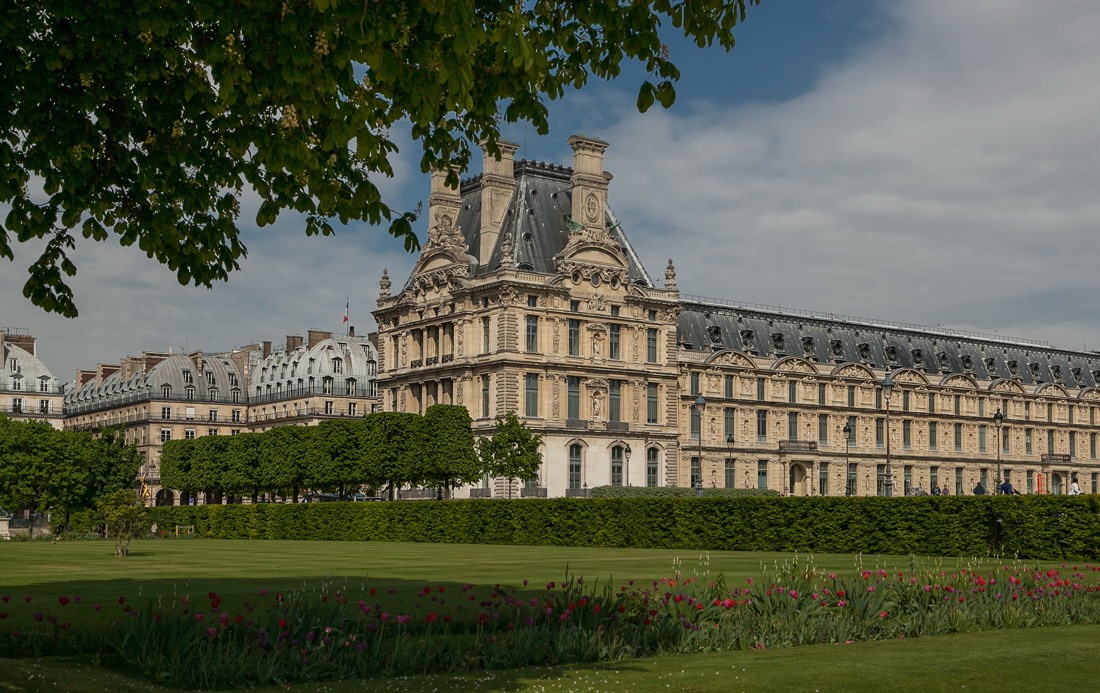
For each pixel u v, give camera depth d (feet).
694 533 243.81
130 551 249.55
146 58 76.43
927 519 205.87
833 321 574.15
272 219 88.58
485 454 393.50
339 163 85.56
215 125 83.76
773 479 524.93
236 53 68.44
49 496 449.89
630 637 87.86
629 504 258.98
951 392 592.60
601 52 77.36
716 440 508.12
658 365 465.47
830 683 71.92
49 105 80.18
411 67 63.16
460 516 306.14
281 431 437.99
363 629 86.17
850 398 558.56
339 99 69.51
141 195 87.25
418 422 391.24
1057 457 629.92
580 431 435.94
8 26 72.54
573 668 79.82
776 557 198.59
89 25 72.59
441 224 460.96
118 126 83.41
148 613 80.89
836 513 219.00
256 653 78.07
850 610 99.14
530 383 429.79
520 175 456.04
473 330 440.86
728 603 93.09
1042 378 642.22
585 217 449.06
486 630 93.91
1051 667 77.41
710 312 529.86
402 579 149.07
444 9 56.75
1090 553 184.96
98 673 76.84
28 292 88.74
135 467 491.72
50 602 118.52
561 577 149.89
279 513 369.30
